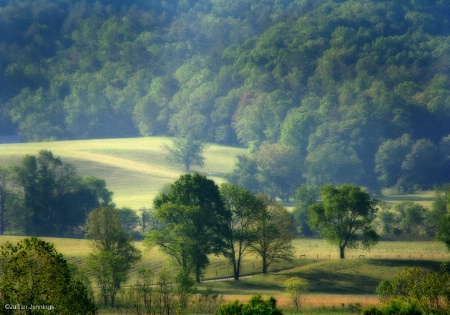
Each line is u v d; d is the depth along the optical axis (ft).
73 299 634.84
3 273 627.87
